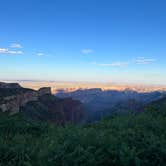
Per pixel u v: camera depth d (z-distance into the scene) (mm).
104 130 10570
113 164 7500
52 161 7375
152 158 7801
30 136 11102
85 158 7484
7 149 8344
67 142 8398
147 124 11320
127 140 8945
